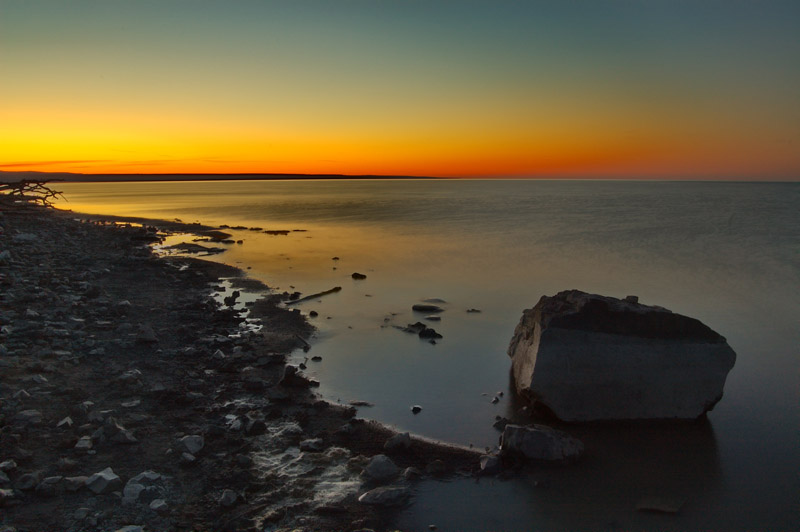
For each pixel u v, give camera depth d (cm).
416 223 4978
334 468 820
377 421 993
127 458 795
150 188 17500
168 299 1781
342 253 3056
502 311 1800
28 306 1506
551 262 2809
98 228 3612
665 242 3581
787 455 889
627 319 1007
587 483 803
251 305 1770
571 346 989
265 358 1245
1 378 1018
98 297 1730
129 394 1011
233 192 13712
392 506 734
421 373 1233
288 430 927
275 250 3148
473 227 4594
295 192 14100
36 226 3291
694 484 808
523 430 873
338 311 1755
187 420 936
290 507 713
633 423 992
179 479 756
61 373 1079
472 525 703
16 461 756
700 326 1011
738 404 1088
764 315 1791
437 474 816
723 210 6644
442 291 2103
